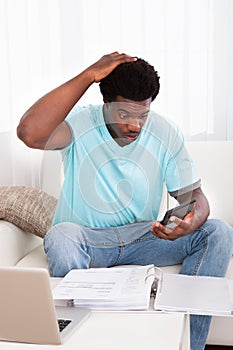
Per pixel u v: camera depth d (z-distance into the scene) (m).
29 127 2.06
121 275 1.73
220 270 2.08
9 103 3.17
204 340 1.97
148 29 3.05
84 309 1.54
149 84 1.70
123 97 1.68
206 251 2.10
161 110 3.06
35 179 3.19
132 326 1.43
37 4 3.12
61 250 2.03
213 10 2.98
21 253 2.33
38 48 3.14
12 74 3.16
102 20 3.09
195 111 3.04
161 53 3.05
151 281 1.65
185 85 3.03
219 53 2.99
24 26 3.13
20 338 1.39
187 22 3.00
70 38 3.12
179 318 1.47
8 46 3.14
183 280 1.73
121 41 3.08
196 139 3.05
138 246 2.13
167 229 1.85
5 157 3.20
